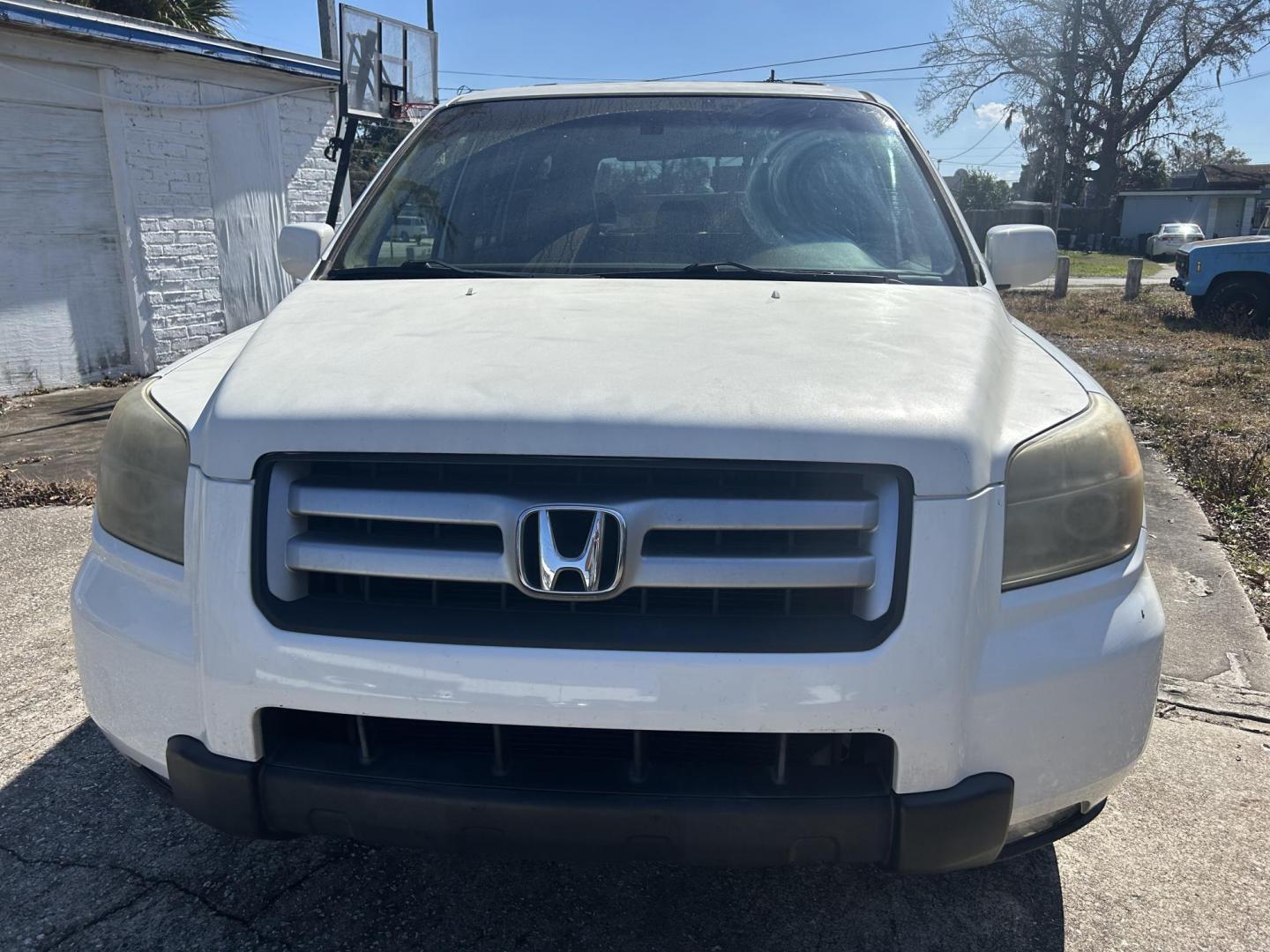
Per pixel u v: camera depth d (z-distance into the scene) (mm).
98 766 2859
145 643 1936
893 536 1715
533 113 3172
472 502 1727
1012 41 45031
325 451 1778
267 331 2209
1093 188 54500
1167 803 2770
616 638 1709
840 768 1794
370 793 1777
